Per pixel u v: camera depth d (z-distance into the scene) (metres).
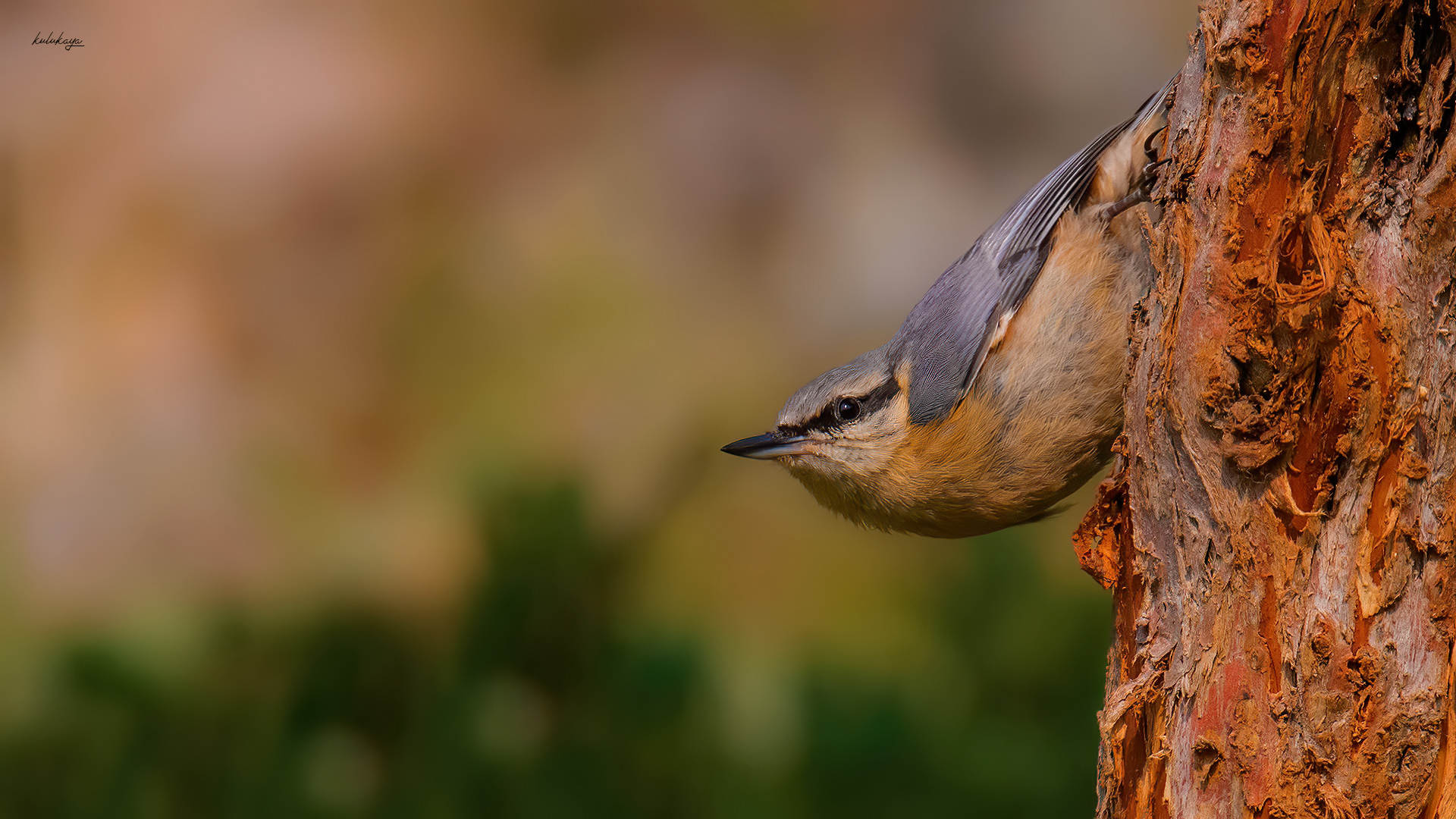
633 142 17.19
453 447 13.23
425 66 17.03
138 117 16.28
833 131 17.30
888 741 8.56
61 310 15.56
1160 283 5.32
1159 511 5.30
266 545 12.95
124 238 15.91
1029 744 8.53
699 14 17.94
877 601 11.65
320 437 14.40
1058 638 9.02
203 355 15.34
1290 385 4.82
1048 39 17.16
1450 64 4.61
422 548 10.00
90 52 16.36
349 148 16.50
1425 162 4.66
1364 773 4.70
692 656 9.02
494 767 8.34
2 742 8.31
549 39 17.67
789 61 17.75
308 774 8.43
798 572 12.04
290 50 16.80
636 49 17.83
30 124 16.09
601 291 15.57
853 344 15.95
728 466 12.95
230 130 16.33
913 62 17.53
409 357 15.20
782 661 9.51
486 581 9.00
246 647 9.02
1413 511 4.64
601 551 9.27
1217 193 4.96
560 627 8.97
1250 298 4.87
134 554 12.69
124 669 8.70
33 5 16.45
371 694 8.91
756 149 17.12
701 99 17.42
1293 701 4.84
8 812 8.02
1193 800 5.12
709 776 8.41
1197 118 5.22
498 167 17.00
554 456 11.97
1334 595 4.77
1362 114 4.73
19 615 11.66
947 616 9.41
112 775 8.25
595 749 8.44
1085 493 11.20
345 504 13.24
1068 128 17.06
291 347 15.35
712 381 14.52
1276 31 4.79
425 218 16.47
